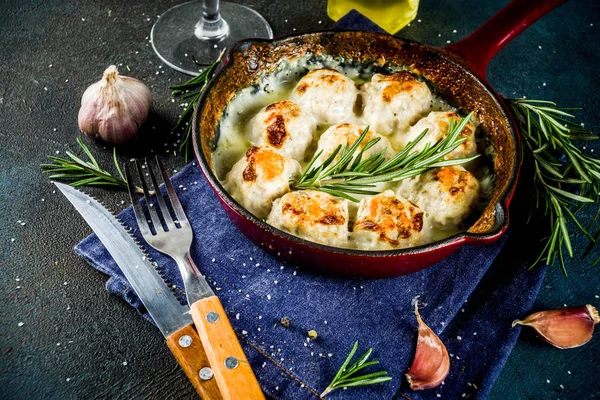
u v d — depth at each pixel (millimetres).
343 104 523
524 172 555
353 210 495
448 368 466
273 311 482
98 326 480
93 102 547
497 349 485
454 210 484
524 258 524
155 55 642
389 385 459
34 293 490
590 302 519
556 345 492
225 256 502
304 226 462
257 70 537
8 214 522
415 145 501
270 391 454
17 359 464
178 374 467
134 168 556
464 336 491
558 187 534
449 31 684
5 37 632
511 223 539
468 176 493
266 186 477
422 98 527
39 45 631
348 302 488
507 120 500
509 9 538
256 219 439
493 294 511
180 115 594
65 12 662
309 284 494
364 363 465
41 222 521
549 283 526
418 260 441
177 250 491
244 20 682
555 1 532
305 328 477
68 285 495
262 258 503
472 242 436
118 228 498
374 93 535
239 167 488
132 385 461
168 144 573
